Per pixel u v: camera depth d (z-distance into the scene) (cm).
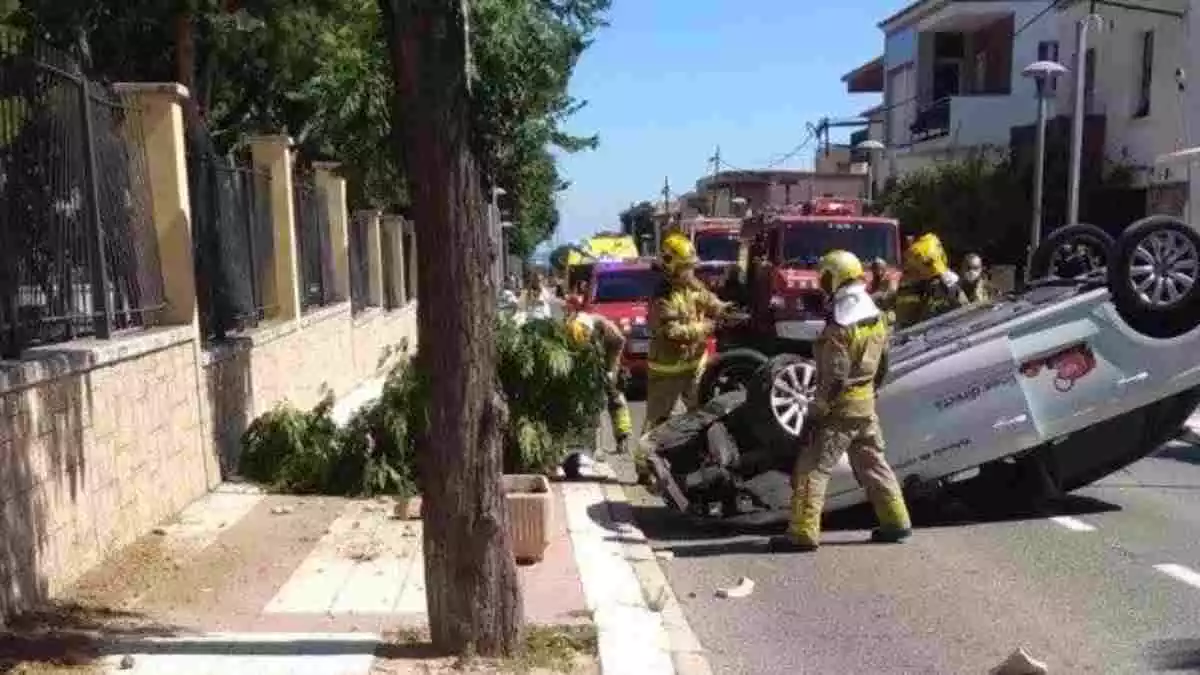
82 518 634
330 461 899
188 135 937
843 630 600
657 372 967
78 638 518
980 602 644
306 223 1453
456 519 495
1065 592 659
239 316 1090
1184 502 890
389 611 587
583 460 1008
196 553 701
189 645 514
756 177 4916
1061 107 2583
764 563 737
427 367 487
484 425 491
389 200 2248
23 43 639
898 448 812
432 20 448
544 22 1493
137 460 731
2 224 589
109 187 757
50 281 655
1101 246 1008
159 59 1516
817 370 761
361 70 1584
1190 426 1192
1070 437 868
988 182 2584
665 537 810
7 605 534
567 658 511
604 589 640
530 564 698
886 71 3862
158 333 789
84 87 705
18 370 548
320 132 1731
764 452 825
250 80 1644
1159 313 816
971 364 814
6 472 537
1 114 591
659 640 553
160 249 851
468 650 502
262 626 556
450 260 472
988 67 3316
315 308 1490
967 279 1353
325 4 1490
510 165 1958
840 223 1866
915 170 3030
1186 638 577
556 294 3372
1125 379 821
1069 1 2561
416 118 461
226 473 945
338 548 718
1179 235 809
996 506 885
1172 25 2150
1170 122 2153
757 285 1931
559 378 962
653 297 980
